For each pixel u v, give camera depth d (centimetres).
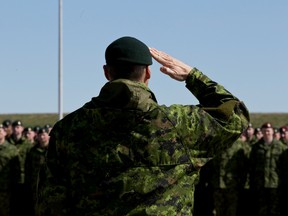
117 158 295
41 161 1427
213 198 1571
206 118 305
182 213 295
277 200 1528
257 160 1548
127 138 296
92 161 297
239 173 1553
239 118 315
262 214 1538
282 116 4106
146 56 304
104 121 296
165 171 296
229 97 321
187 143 301
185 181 301
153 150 295
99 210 295
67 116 309
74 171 300
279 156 1534
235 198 1545
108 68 307
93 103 303
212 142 308
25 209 1449
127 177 294
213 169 1566
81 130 301
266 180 1530
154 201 292
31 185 1441
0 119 4125
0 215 1433
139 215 291
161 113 298
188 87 327
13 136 1563
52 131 310
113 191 294
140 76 304
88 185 297
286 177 1527
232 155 1549
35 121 4088
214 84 324
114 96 296
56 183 304
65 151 304
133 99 293
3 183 1434
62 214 301
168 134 297
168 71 325
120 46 301
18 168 1450
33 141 1717
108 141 297
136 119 296
